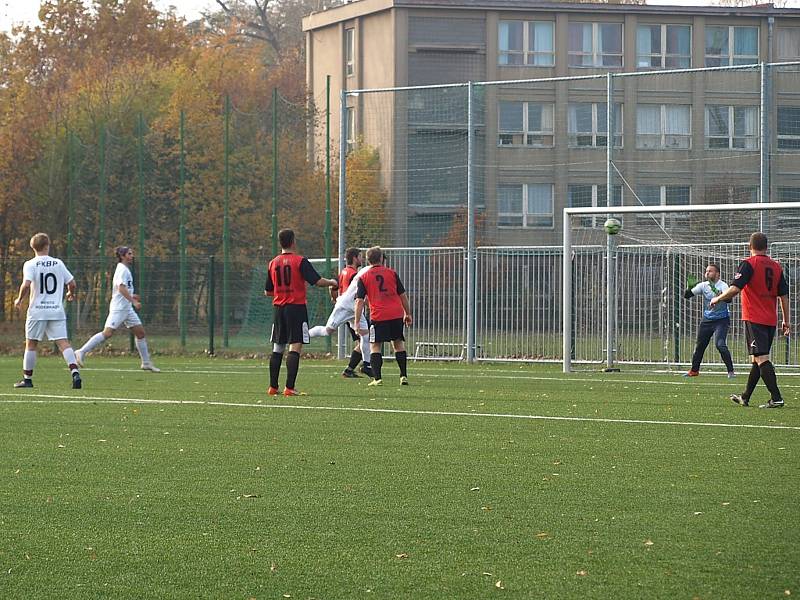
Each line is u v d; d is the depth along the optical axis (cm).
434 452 1684
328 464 1573
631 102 5247
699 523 1185
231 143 4909
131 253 3588
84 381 3092
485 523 1191
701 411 2261
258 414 2195
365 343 3238
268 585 959
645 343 3778
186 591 943
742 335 3781
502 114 5247
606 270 3819
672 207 3416
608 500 1309
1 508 1273
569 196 4381
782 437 1852
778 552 1059
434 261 4109
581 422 2064
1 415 2186
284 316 2609
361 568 1011
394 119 4253
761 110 3697
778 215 3781
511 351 3994
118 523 1196
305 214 4816
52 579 981
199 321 4653
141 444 1775
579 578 974
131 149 5100
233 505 1288
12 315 5009
